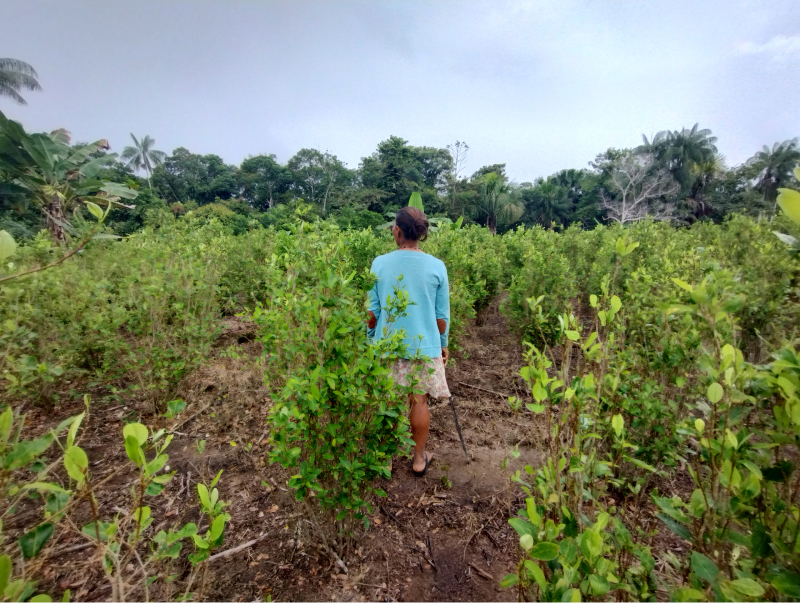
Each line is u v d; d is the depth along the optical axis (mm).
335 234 4414
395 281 2406
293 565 1937
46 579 1799
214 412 3148
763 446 961
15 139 10898
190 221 7219
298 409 1655
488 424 3264
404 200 50188
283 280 2350
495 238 8938
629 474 2166
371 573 1920
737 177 42156
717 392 989
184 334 3354
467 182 48812
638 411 1992
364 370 1667
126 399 3553
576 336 1286
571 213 52625
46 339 3170
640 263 5105
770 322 2572
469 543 2104
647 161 43406
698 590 868
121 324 3441
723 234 6484
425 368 2363
